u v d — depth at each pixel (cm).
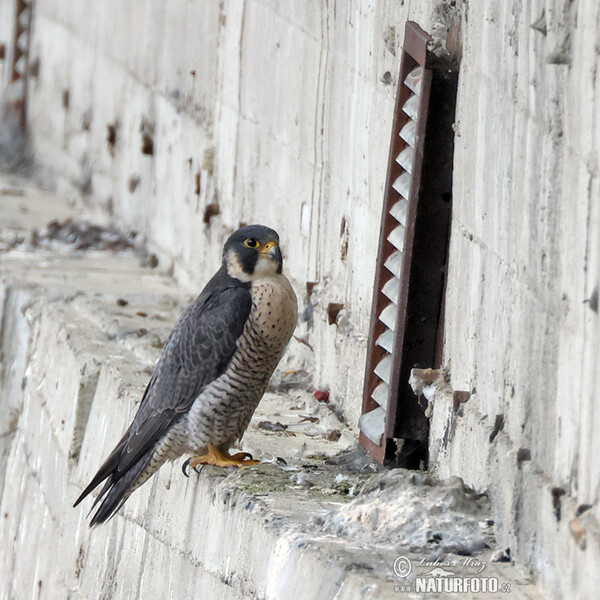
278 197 1472
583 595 661
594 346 648
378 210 1130
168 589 1078
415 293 995
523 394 782
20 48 3006
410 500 870
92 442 1352
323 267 1319
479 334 886
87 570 1305
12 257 1955
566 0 686
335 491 985
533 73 751
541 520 737
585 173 662
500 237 830
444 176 984
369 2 1170
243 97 1608
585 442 666
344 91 1245
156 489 1153
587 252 658
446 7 973
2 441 1730
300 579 823
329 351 1262
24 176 2827
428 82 967
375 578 771
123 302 1655
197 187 1780
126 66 2209
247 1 1590
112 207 2272
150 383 1086
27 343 1683
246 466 1052
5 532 1672
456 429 916
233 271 1066
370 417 1055
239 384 1047
